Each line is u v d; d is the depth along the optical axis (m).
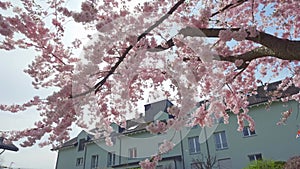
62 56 3.99
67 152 21.70
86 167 19.09
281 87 6.29
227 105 5.66
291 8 4.41
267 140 13.73
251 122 5.84
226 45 3.88
